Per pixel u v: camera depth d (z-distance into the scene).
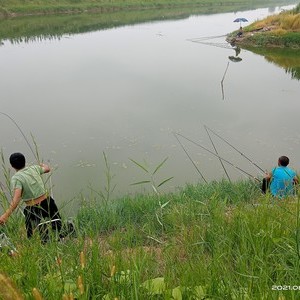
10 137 12.34
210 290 2.16
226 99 17.34
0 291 1.57
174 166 10.25
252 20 55.75
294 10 35.44
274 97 17.80
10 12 49.91
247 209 4.04
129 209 5.91
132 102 16.69
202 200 6.30
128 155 10.99
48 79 20.73
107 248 3.07
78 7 57.06
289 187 5.62
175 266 2.63
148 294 2.17
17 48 30.98
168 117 14.59
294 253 2.53
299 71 23.39
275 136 12.59
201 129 13.32
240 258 2.52
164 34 40.25
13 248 2.54
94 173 9.77
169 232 3.85
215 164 10.38
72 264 2.40
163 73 22.66
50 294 2.00
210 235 3.23
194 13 65.62
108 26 45.66
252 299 1.99
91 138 12.34
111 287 2.17
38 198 4.35
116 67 24.09
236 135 12.71
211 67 24.58
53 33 39.12
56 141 12.05
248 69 24.12
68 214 5.12
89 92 18.23
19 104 16.19
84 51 29.83
